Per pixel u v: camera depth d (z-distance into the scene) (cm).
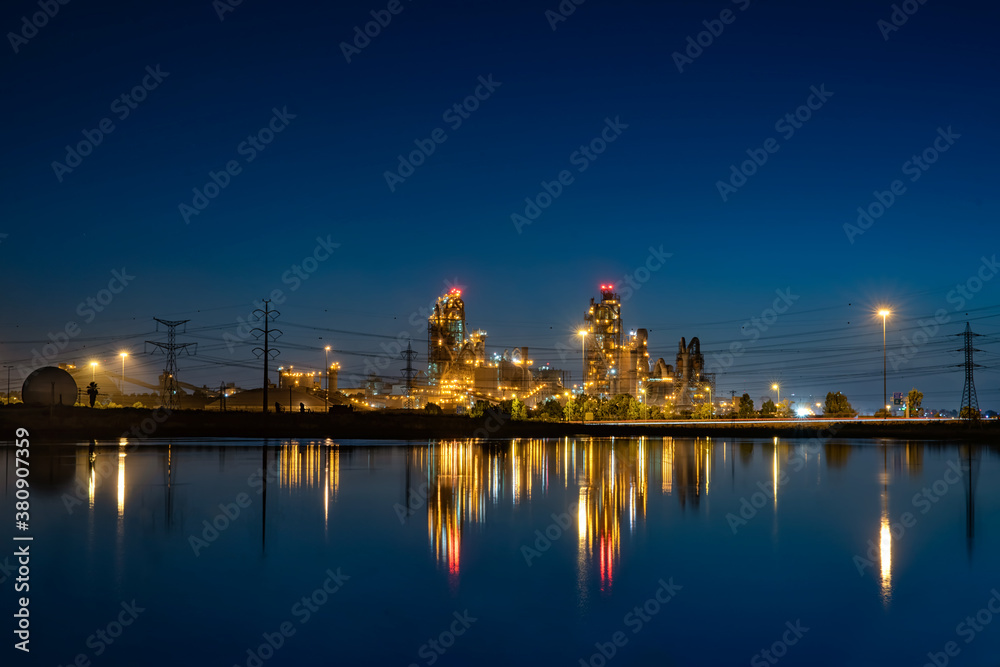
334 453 4816
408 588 1451
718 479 3475
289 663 1070
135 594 1393
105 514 2241
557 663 1078
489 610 1319
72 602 1346
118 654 1097
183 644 1139
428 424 8638
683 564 1669
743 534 2031
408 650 1123
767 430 9138
